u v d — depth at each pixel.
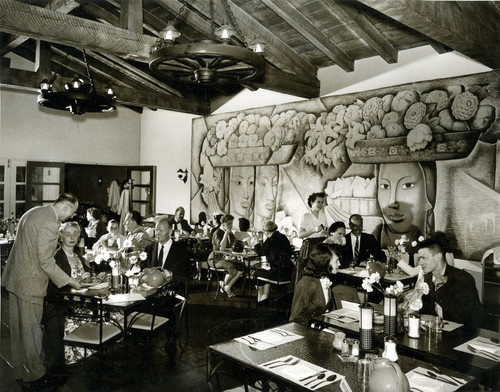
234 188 8.82
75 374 3.86
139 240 6.16
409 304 3.09
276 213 8.01
